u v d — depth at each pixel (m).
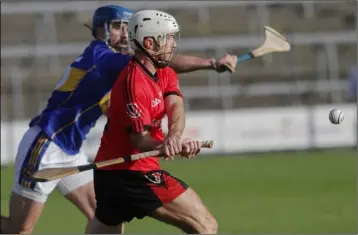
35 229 32.09
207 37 81.81
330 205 38.34
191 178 51.56
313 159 61.28
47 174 16.97
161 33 17.48
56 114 21.62
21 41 82.12
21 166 21.75
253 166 57.75
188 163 60.72
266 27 21.47
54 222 34.22
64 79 21.75
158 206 17.95
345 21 88.00
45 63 81.19
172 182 18.06
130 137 17.45
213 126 68.12
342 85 79.19
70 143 21.72
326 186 45.81
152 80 17.53
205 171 55.31
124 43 21.88
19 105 75.44
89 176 23.00
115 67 20.47
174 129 17.42
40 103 77.00
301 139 68.81
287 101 79.88
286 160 61.09
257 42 79.19
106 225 18.69
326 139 68.88
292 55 83.62
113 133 17.97
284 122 68.75
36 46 77.19
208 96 76.81
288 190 44.47
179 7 79.69
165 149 16.91
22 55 76.56
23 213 21.78
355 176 49.84
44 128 21.61
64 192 23.00
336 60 81.56
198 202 18.16
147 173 17.94
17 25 88.62
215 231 18.28
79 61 21.42
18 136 64.62
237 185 47.25
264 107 75.88
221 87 77.00
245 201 40.44
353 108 69.06
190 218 18.05
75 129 21.66
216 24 88.56
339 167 55.41
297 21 88.31
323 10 89.62
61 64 81.50
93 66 21.05
